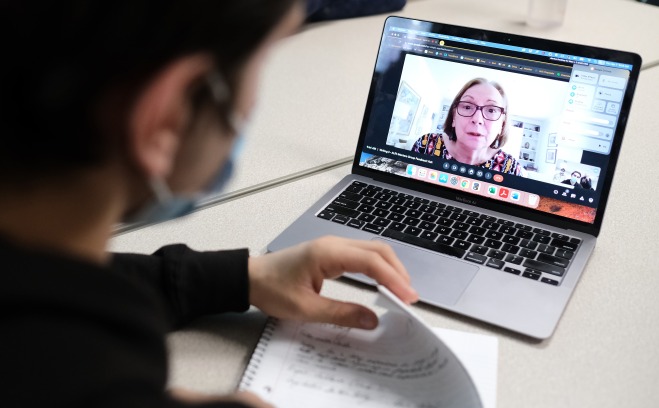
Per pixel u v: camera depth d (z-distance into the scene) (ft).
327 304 2.47
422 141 3.28
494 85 3.14
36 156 1.32
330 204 3.20
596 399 2.23
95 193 1.44
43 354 1.28
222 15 1.29
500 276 2.74
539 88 3.06
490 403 2.19
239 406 1.71
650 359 2.41
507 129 3.12
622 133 2.92
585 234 2.99
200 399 2.03
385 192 3.29
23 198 1.39
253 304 2.54
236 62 1.37
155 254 2.60
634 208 3.36
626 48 5.45
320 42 5.45
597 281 2.80
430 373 2.20
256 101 1.58
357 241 2.60
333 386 2.23
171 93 1.32
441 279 2.72
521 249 2.89
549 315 2.55
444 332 2.49
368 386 2.23
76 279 1.39
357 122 4.22
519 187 3.10
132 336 1.46
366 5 5.97
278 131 4.07
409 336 2.32
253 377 2.27
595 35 5.67
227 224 3.14
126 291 1.48
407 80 3.30
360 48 5.34
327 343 2.41
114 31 1.23
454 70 3.22
